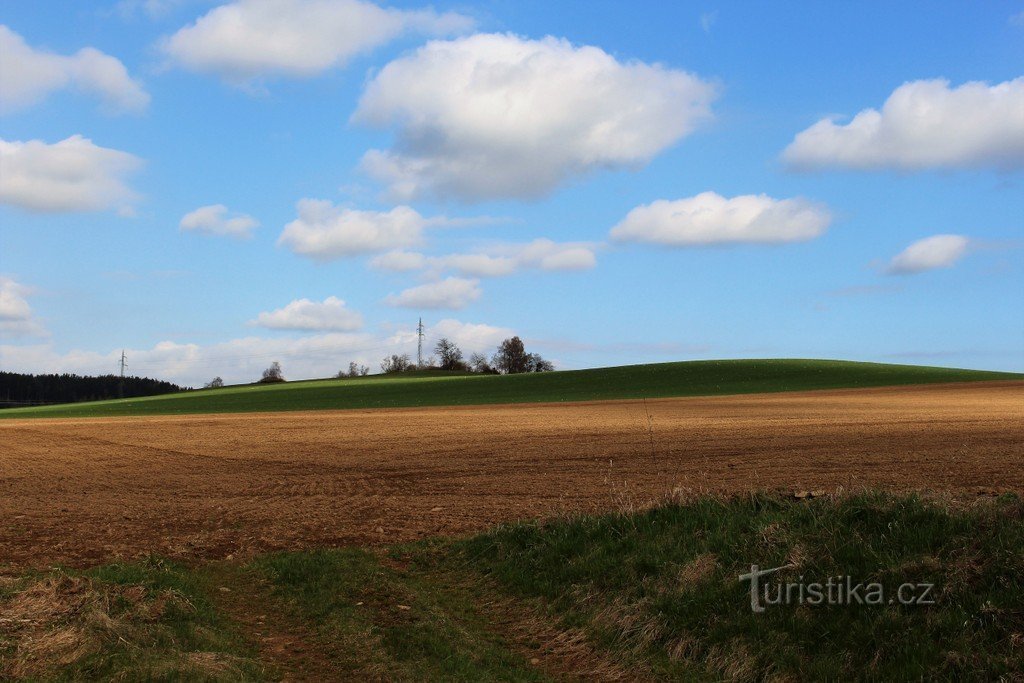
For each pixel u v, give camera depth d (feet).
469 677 21.74
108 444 101.60
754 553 26.13
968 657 19.49
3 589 25.55
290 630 25.79
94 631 22.11
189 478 67.72
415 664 22.56
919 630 20.89
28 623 22.62
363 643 23.88
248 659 22.56
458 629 25.50
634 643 23.79
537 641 25.04
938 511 25.98
